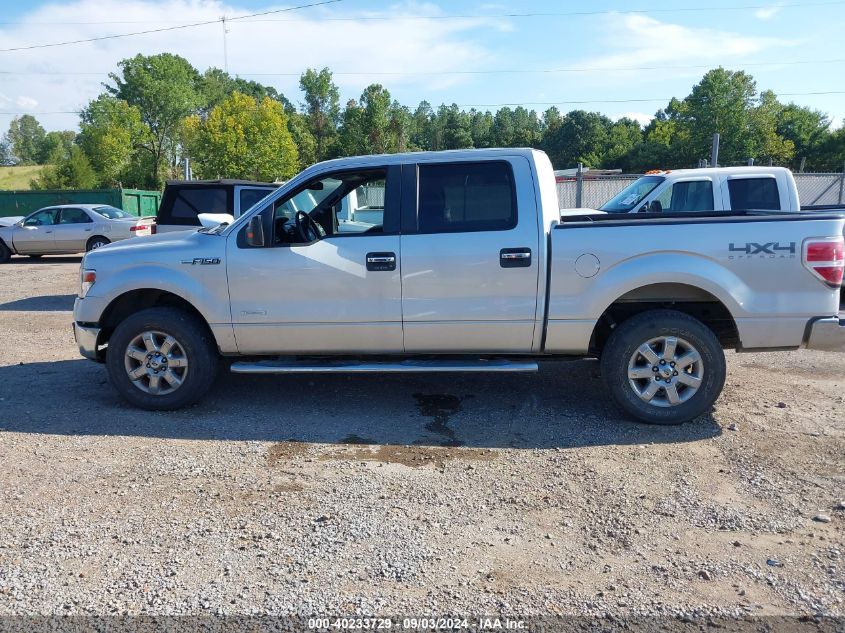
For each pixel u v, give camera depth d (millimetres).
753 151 60031
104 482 4254
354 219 5797
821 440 4875
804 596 3059
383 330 5332
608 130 103375
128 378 5570
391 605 3014
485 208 5242
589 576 3242
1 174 92250
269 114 56656
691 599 3051
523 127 122125
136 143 66500
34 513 3850
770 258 4980
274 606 3008
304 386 6359
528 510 3898
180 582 3191
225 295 5418
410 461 4598
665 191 9703
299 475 4367
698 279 4977
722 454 4668
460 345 5328
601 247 5062
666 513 3848
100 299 5562
